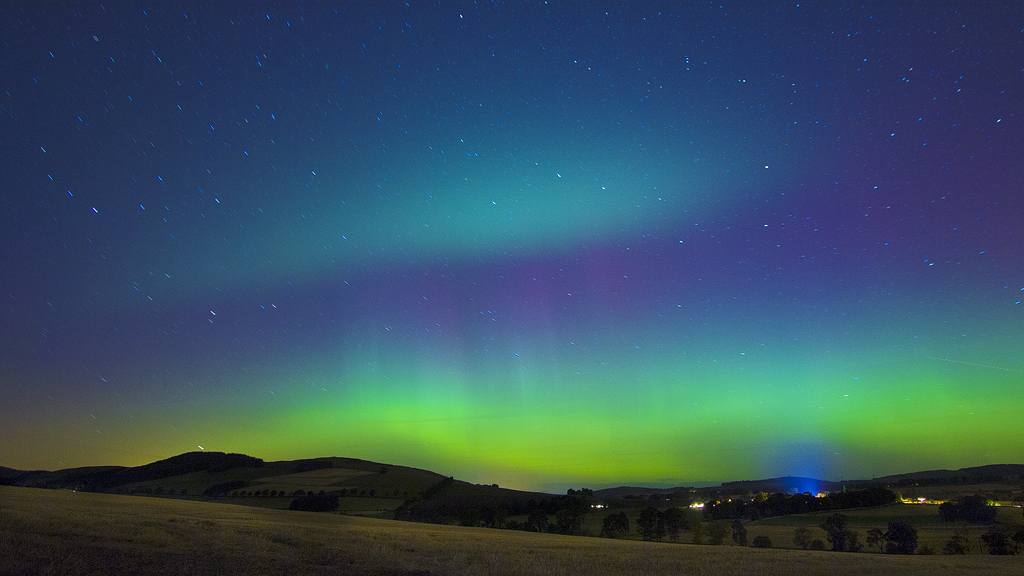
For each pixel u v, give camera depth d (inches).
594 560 977.5
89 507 1305.4
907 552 2191.2
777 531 2898.6
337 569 701.3
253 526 1165.1
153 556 673.6
